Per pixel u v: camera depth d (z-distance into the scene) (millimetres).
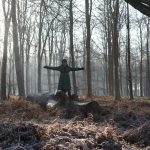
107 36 35719
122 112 13727
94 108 14930
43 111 15945
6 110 15453
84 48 44594
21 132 8062
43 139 7797
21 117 13547
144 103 19359
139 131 9609
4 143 7602
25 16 33406
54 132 8258
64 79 17938
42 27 37500
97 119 13742
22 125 8562
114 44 24922
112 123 11922
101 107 15234
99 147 7922
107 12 32906
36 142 7707
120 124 12055
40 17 31906
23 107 16219
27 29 38875
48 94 17969
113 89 34688
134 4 6691
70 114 14430
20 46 34719
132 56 54625
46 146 7164
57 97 17078
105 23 35094
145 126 9750
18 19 33031
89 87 26141
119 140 9305
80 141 7660
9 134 8055
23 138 7953
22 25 35375
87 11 26312
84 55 45812
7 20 23234
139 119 12469
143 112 14156
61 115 14344
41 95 18281
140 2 6676
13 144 7531
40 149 7270
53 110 15148
